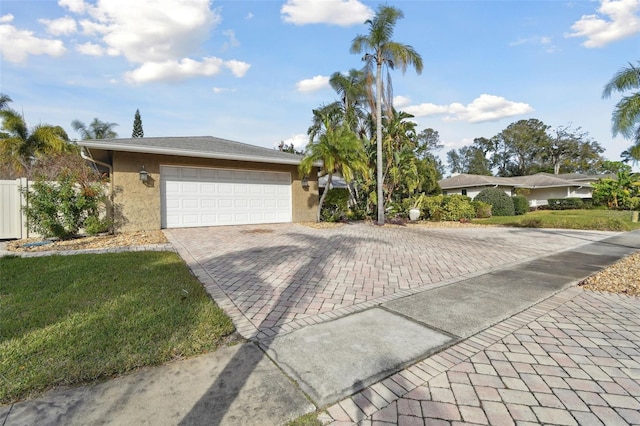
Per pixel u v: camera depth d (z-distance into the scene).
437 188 26.89
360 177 16.09
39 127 20.42
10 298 3.84
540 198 30.80
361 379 2.38
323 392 2.22
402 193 20.64
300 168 11.71
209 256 6.54
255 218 12.05
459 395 2.22
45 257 6.08
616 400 2.17
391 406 2.11
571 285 5.00
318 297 4.25
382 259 6.71
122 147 9.01
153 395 2.15
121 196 9.42
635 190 23.56
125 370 2.42
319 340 3.01
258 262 6.09
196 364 2.55
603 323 3.54
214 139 14.48
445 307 3.96
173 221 10.38
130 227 9.57
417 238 10.00
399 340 3.04
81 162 15.79
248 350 2.80
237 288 4.54
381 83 13.70
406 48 13.46
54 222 8.00
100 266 5.38
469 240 9.77
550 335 3.21
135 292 4.11
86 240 8.16
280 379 2.36
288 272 5.44
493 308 3.95
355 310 3.82
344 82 18.98
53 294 4.00
